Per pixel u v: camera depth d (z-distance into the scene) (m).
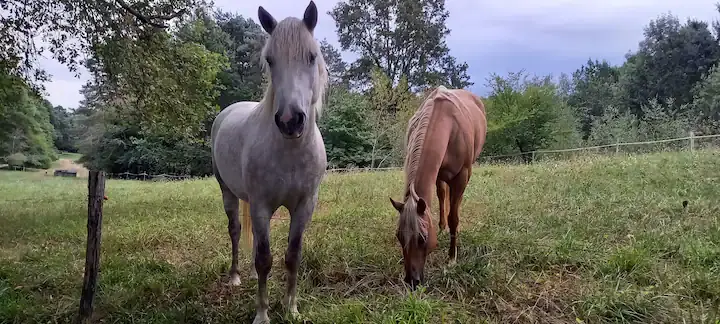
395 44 32.03
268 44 2.81
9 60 7.82
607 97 38.56
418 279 3.33
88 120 33.31
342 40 32.78
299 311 3.34
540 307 3.25
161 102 9.10
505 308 3.25
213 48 29.59
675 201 5.50
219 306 3.55
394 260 4.19
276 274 4.09
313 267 4.09
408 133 4.64
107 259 4.56
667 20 35.31
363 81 32.81
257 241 3.10
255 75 32.34
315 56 2.84
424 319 2.98
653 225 4.72
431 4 32.59
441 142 3.83
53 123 63.16
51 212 8.48
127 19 8.13
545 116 19.67
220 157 3.69
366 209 6.45
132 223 6.72
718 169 7.32
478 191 7.39
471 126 4.36
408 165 3.84
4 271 4.23
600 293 3.25
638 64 35.97
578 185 7.05
